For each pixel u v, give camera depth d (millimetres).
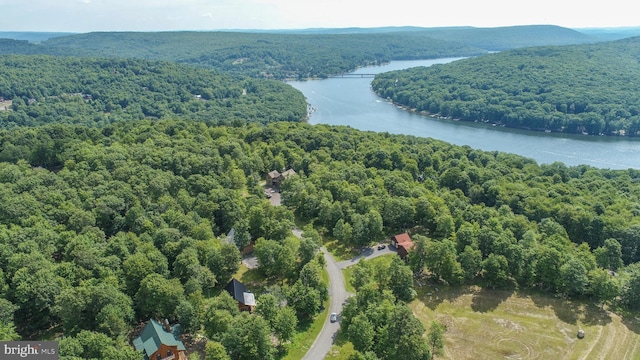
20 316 100562
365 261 128250
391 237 155875
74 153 187250
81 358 80625
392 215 158375
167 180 164750
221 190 164500
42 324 103062
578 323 113625
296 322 103125
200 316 101688
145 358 90812
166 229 129375
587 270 125500
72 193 148500
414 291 122750
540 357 102188
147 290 102625
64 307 94688
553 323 113625
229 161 197625
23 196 139875
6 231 120375
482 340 107625
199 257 123562
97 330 94312
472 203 189250
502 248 129875
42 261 109000
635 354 103125
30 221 129375
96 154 181625
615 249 135875
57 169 190125
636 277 117188
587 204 174250
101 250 118188
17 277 101250
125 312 98438
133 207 143125
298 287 113188
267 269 130625
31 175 161500
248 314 103562
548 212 165125
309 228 149125
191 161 184875
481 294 125562
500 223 149375
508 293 126062
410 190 175500
